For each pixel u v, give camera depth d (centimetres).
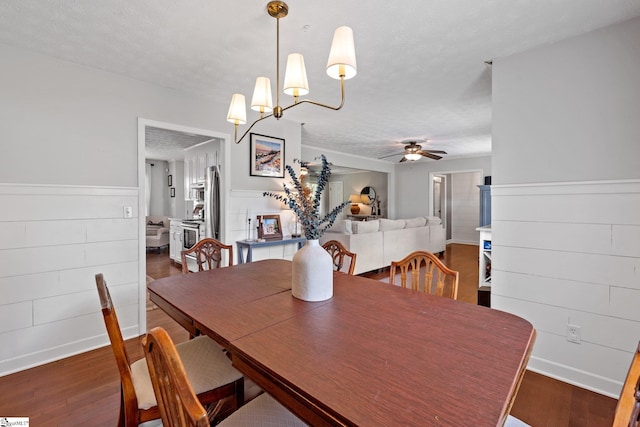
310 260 149
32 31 203
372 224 514
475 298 372
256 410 111
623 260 190
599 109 197
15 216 223
